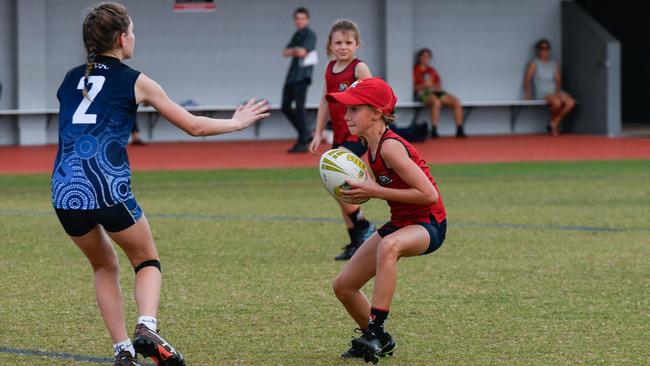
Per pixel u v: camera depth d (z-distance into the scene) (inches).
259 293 663.8
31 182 1348.4
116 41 457.1
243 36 2107.5
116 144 448.1
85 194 441.1
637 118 2486.5
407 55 2137.1
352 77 807.7
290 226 960.9
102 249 467.2
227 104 2108.8
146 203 1133.7
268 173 1457.9
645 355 509.0
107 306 470.3
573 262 771.4
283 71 2128.4
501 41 2209.6
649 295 653.3
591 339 542.0
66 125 451.2
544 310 611.2
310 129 2134.6
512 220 994.7
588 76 2155.5
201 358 509.0
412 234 488.1
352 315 515.8
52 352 516.7
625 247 838.5
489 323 579.5
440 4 2185.0
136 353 477.4
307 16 1726.1
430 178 495.5
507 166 1540.4
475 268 749.3
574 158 1660.9
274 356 512.1
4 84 2020.2
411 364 496.4
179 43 2084.2
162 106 455.5
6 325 574.9
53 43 2033.7
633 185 1286.9
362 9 2150.6
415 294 658.8
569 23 2203.5
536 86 2177.7
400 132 1975.9
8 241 869.8
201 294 661.3
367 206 1111.0
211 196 1197.7
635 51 2469.2
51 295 655.8
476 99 2209.6
